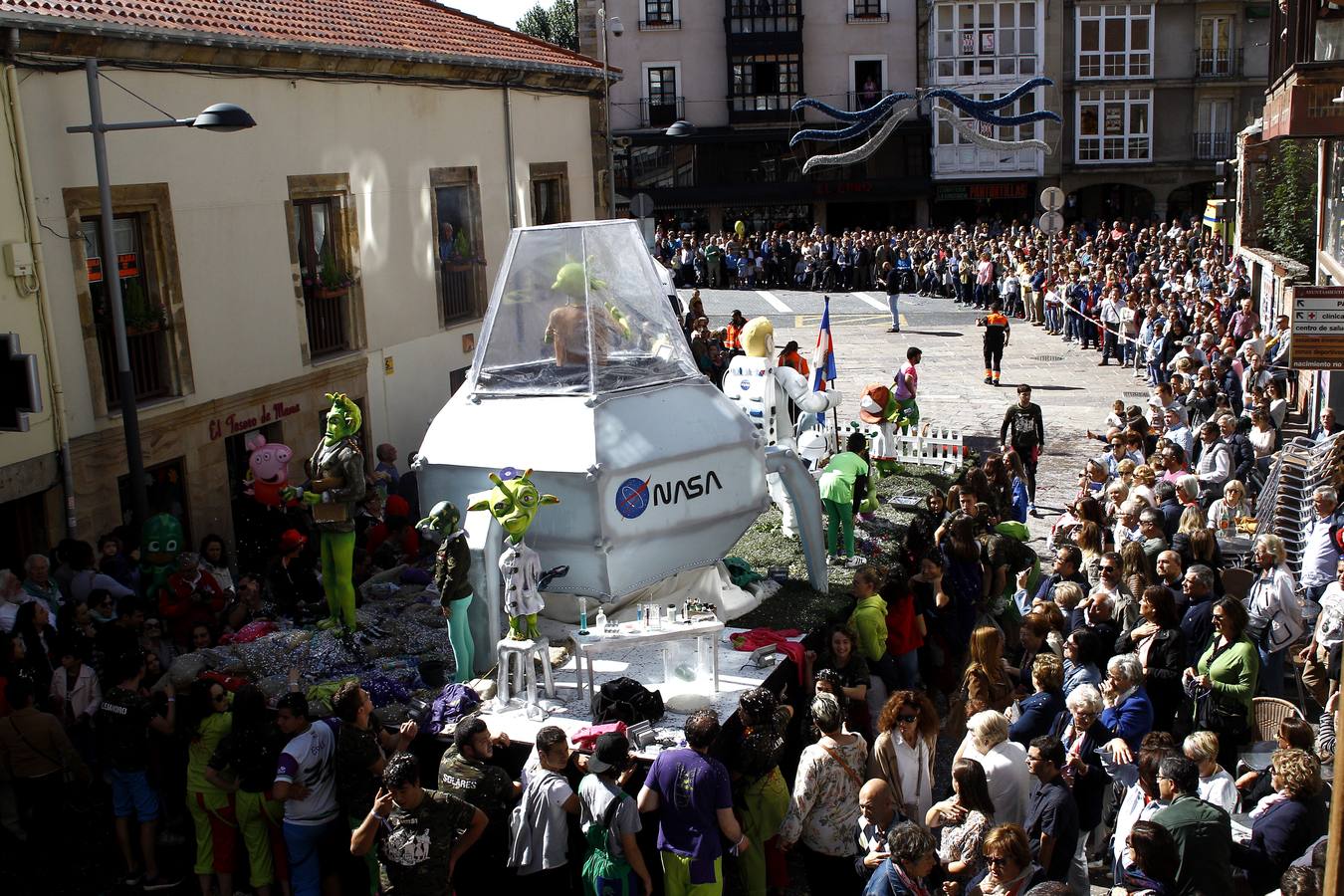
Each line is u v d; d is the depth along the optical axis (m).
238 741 7.92
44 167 12.05
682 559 10.22
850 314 37.44
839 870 7.75
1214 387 18.19
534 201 22.50
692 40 53.50
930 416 23.38
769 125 53.66
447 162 19.33
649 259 11.05
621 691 8.68
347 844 8.03
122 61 12.92
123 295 13.28
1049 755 7.27
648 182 54.56
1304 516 13.41
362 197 17.23
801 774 7.74
